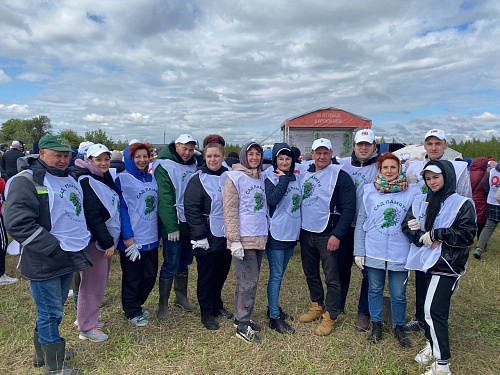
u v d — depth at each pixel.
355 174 3.68
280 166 3.53
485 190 6.25
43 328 2.83
